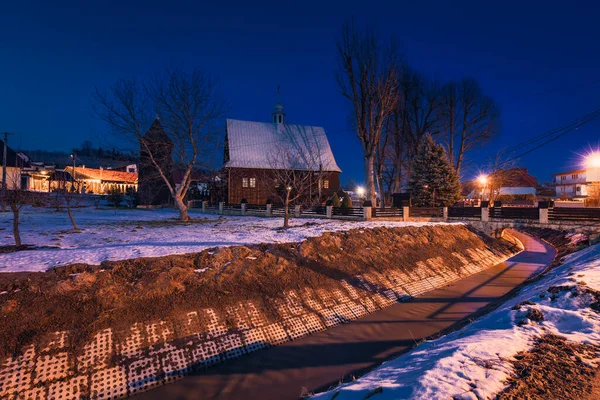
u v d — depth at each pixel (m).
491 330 5.94
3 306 6.34
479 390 3.57
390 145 40.84
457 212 26.48
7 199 10.92
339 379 6.53
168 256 9.50
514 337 5.24
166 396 5.94
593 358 4.50
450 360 4.39
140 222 21.97
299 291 10.14
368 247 14.73
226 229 17.59
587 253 14.08
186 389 6.16
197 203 42.97
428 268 15.15
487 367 4.18
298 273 10.96
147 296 7.85
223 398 5.94
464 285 14.09
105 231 16.05
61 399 5.45
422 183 36.00
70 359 6.01
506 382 3.82
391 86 30.30
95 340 6.47
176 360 6.75
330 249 13.32
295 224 20.52
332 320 9.45
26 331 6.14
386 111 30.48
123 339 6.71
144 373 6.29
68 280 7.45
